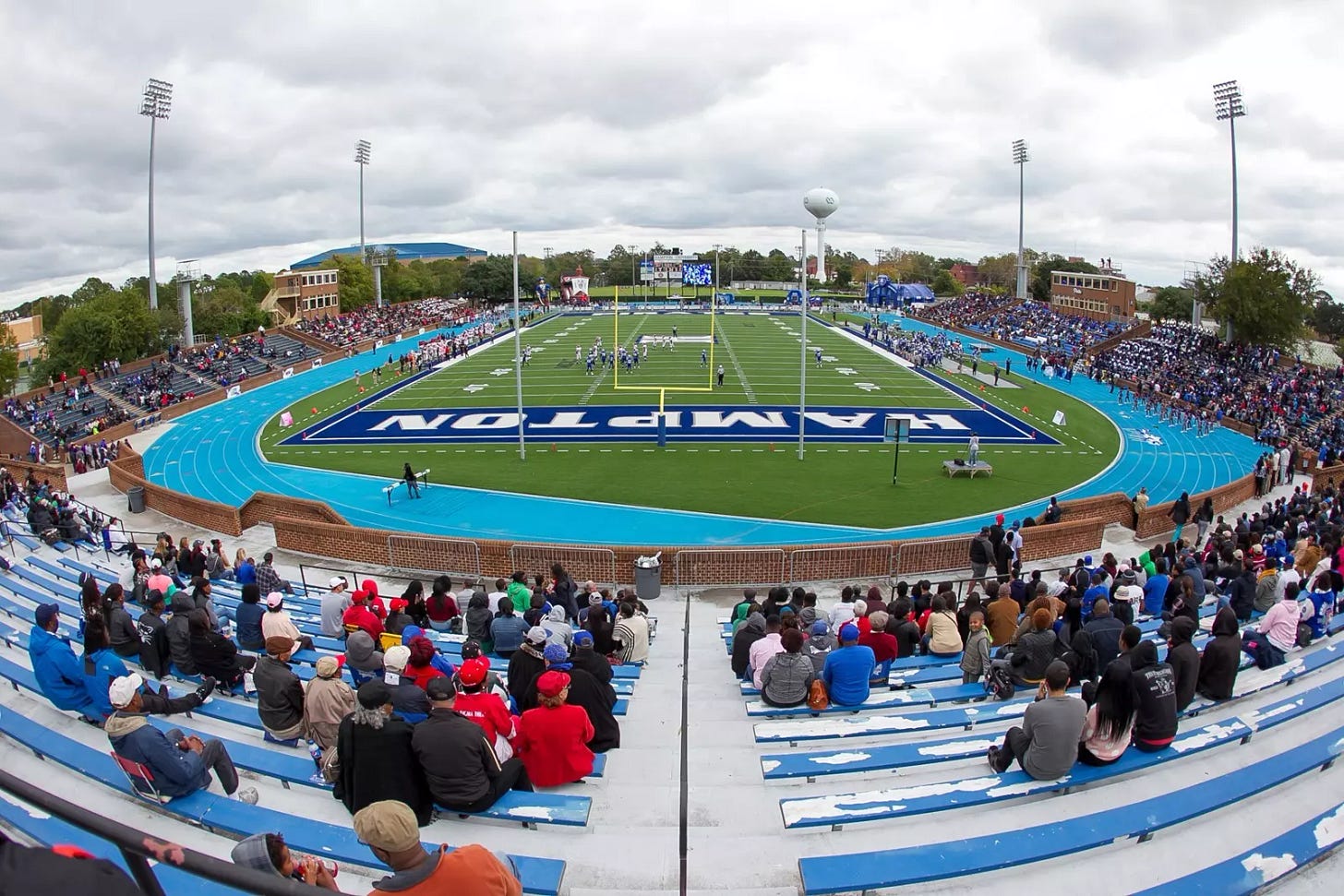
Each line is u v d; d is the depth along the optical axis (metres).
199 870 2.44
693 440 41.41
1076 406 51.66
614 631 12.17
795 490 32.72
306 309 108.25
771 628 11.43
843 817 6.91
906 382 59.00
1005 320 95.38
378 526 28.72
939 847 6.29
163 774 6.85
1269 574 13.39
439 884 3.95
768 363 67.88
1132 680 7.63
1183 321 110.75
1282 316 61.28
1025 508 30.70
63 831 6.69
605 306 128.38
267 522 26.67
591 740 8.21
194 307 89.25
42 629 8.81
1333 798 7.30
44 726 8.55
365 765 6.59
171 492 27.73
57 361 67.62
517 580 14.37
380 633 11.84
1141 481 34.75
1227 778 7.09
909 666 11.38
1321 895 5.86
